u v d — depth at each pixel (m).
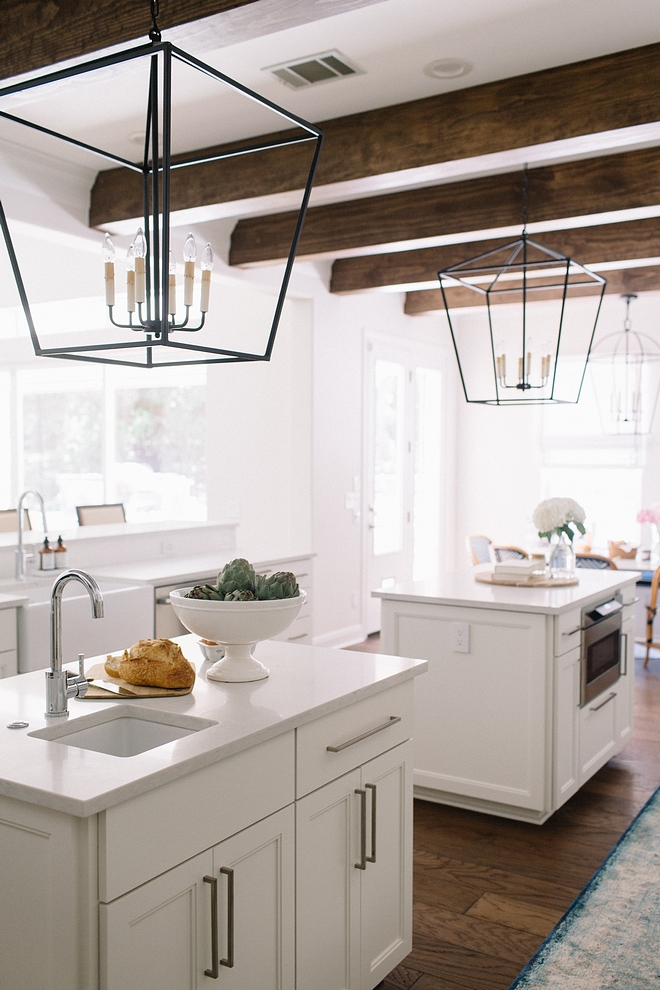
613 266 5.37
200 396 7.12
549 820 3.37
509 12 2.73
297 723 1.82
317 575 6.25
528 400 3.38
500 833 3.25
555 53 3.04
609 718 3.87
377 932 2.16
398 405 7.33
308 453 6.14
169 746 1.60
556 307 7.60
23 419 8.14
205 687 2.05
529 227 4.46
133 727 1.89
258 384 6.46
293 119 1.55
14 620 3.24
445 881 2.87
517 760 3.31
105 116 3.60
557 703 3.25
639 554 6.83
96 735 1.84
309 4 2.13
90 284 6.49
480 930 2.56
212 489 6.72
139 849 1.46
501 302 6.77
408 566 7.52
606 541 7.57
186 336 6.81
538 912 2.66
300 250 5.07
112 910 1.40
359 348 6.69
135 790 1.42
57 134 1.52
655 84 2.98
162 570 4.13
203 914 1.60
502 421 8.00
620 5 2.69
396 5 2.67
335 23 2.79
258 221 5.20
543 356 3.34
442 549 8.02
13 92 1.46
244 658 2.12
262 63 3.09
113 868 1.41
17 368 8.11
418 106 3.46
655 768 3.97
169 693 1.96
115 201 4.28
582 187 4.19
